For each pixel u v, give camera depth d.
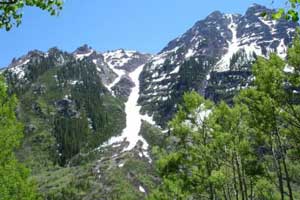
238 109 33.31
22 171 28.20
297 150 29.06
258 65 27.17
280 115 27.19
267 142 31.19
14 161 26.91
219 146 32.66
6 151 26.20
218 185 33.16
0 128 26.28
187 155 34.19
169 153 35.38
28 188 27.50
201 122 34.03
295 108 27.06
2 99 26.95
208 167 33.97
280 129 28.92
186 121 34.38
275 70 26.38
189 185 33.91
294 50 25.94
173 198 37.81
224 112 33.41
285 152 30.06
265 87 26.50
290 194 27.59
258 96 27.25
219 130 32.75
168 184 34.62
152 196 39.16
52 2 9.36
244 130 32.88
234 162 34.38
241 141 32.34
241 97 28.14
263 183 35.78
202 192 34.31
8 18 9.34
